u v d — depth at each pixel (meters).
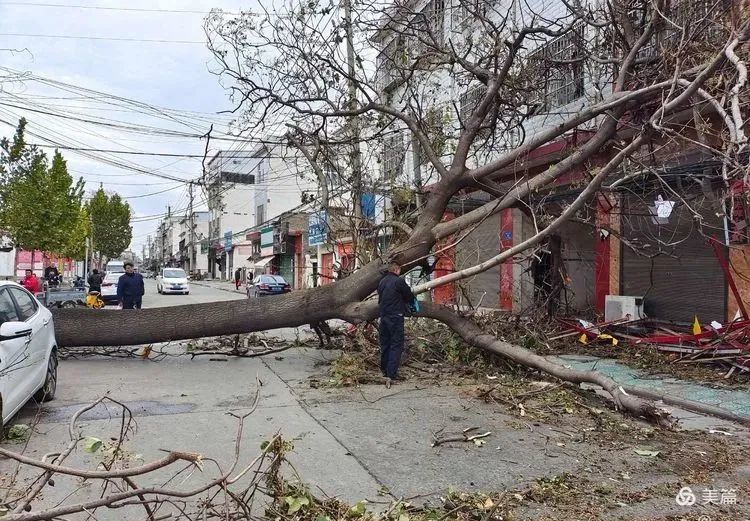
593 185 7.42
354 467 4.80
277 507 3.59
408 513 3.77
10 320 6.04
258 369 9.40
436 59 13.08
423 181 13.93
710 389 7.73
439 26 13.02
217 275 79.06
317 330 11.09
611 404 6.92
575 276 16.91
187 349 10.98
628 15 9.47
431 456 5.09
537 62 12.55
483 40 11.20
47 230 23.12
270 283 30.39
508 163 9.60
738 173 6.20
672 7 8.94
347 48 11.20
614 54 9.81
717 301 10.91
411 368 9.20
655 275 12.32
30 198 22.56
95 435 5.63
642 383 8.21
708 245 11.05
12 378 5.54
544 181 9.03
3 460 4.89
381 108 10.68
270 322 9.95
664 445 5.46
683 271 11.66
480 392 7.26
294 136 12.23
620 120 8.63
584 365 9.52
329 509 3.71
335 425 6.06
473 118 9.98
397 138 13.32
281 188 45.94
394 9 11.04
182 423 6.11
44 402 7.05
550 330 11.62
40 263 28.17
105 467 3.58
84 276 45.69
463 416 6.42
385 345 8.35
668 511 4.00
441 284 8.84
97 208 63.28
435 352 9.77
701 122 7.80
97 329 9.90
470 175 9.72
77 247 36.72
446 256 11.11
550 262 14.69
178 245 108.50
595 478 4.59
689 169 9.00
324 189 11.61
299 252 42.12
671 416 6.20
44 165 23.92
